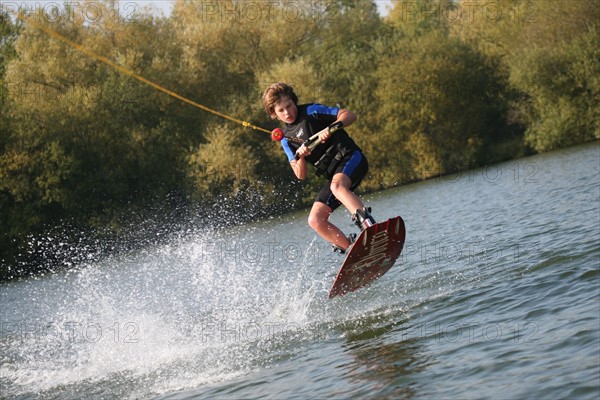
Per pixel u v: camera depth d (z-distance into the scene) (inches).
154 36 2151.8
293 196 1980.8
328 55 2290.8
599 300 376.8
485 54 2367.1
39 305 959.6
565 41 2224.4
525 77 2132.1
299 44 2269.9
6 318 873.5
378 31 2444.6
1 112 1872.5
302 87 2032.5
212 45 2134.6
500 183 1421.0
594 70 2064.5
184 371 420.5
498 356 326.6
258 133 2048.5
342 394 322.3
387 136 2133.4
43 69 1977.1
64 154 1844.2
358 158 419.5
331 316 478.9
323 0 2288.4
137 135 1943.9
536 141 2155.5
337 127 400.5
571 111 2086.6
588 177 1104.8
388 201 1611.7
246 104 2039.9
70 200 1838.1
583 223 634.8
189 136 2042.3
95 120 1941.4
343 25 2320.4
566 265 472.7
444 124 2165.4
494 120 2305.6
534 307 394.0
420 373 327.0
